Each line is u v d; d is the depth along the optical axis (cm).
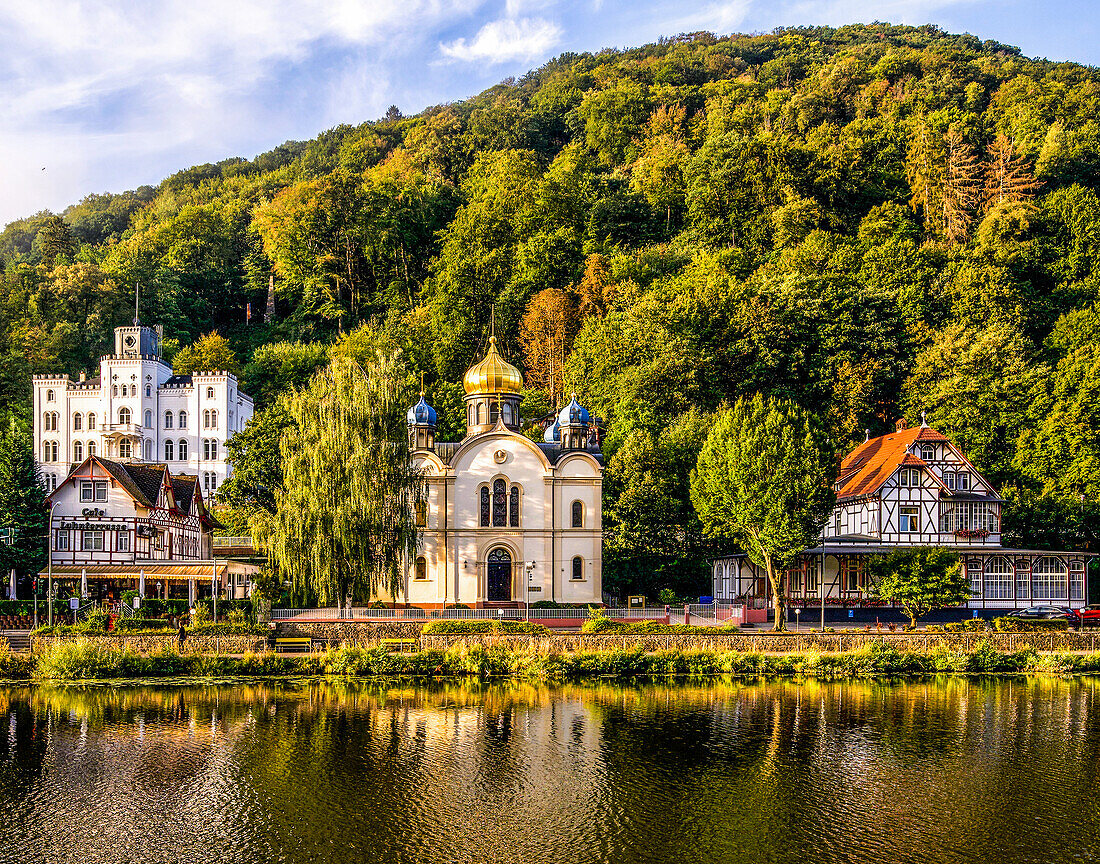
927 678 6262
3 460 7681
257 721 4934
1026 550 8206
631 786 4028
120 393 12175
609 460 9400
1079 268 12900
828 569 8056
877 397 11344
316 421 6750
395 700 5406
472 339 13438
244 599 7256
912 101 17438
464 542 7775
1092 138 15188
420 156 19738
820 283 12175
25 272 15462
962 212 14000
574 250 14575
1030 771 4275
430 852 3350
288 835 3491
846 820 3694
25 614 6925
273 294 16775
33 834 3497
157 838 3466
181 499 9325
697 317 11769
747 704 5412
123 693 5531
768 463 7138
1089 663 6531
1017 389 10600
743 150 15400
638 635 6488
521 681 5953
